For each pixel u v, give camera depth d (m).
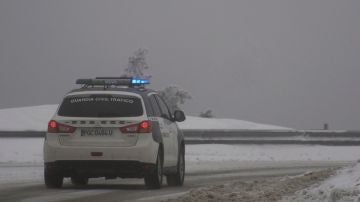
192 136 64.81
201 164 48.75
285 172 39.97
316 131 67.81
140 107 27.86
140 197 25.03
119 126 27.39
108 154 27.22
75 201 23.80
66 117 27.66
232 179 34.59
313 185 24.84
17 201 23.80
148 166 27.44
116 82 29.30
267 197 23.77
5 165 45.38
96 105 27.80
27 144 60.31
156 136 27.91
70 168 27.42
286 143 66.69
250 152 62.50
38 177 34.91
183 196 24.22
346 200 20.17
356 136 68.50
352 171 24.48
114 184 31.45
